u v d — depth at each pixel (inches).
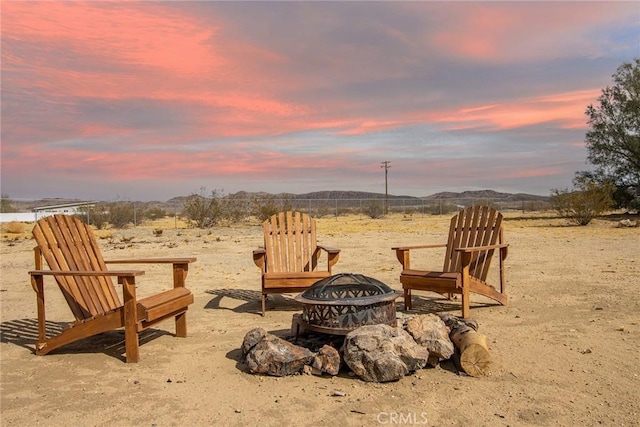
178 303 206.1
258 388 155.0
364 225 1045.8
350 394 148.8
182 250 565.6
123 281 181.9
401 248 270.1
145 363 181.0
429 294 306.2
